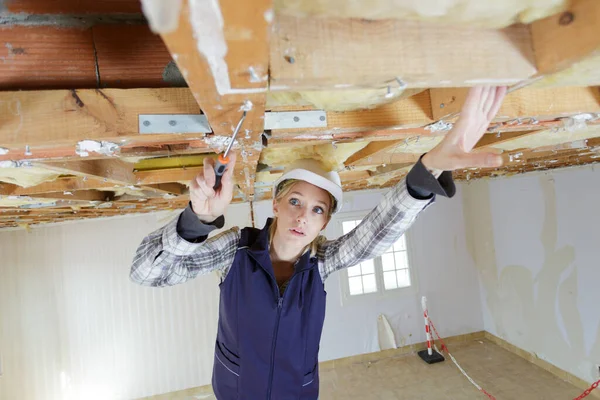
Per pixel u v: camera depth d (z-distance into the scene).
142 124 0.61
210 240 1.21
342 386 4.82
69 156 0.73
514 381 4.55
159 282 1.04
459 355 5.39
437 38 0.48
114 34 0.63
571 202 4.28
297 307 1.18
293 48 0.43
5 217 2.96
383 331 5.57
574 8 0.45
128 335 5.03
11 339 4.82
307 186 1.17
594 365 4.10
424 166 0.84
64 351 4.90
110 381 4.96
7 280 4.87
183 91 0.63
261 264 1.16
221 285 1.22
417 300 5.75
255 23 0.27
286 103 0.75
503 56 0.51
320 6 0.43
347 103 0.77
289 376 1.19
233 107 0.48
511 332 5.36
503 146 1.87
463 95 0.76
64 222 4.99
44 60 0.61
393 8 0.44
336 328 5.45
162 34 0.28
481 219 5.84
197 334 5.18
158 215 5.19
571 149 2.21
